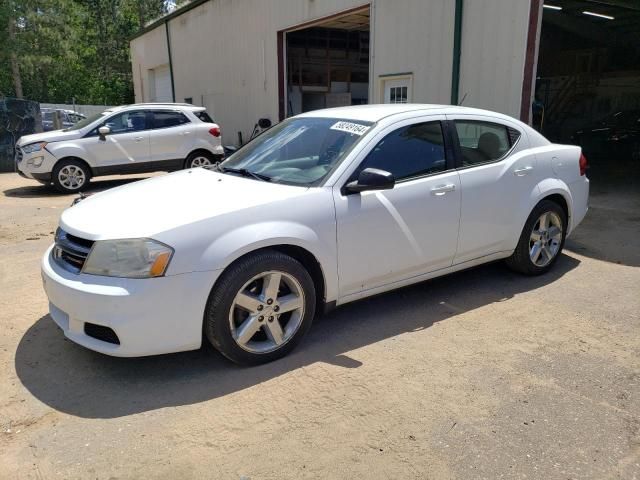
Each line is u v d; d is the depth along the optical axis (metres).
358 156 3.78
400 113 4.15
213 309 3.19
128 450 2.64
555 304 4.46
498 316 4.23
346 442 2.70
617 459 2.58
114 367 3.45
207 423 2.86
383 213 3.80
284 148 4.25
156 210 3.32
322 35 17.80
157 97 24.77
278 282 3.40
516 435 2.75
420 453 2.62
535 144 4.97
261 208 3.35
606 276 5.15
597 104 18.84
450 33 9.10
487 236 4.52
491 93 8.62
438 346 3.72
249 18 15.31
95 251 3.10
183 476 2.46
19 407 3.01
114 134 10.85
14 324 4.11
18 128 14.63
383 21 10.50
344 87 18.70
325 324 4.08
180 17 20.17
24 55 31.45
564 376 3.33
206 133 11.72
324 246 3.54
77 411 2.97
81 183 10.73
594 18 15.84
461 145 4.38
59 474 2.48
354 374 3.35
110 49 44.59
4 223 7.87
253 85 15.69
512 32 8.14
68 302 3.13
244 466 2.53
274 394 3.12
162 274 3.02
